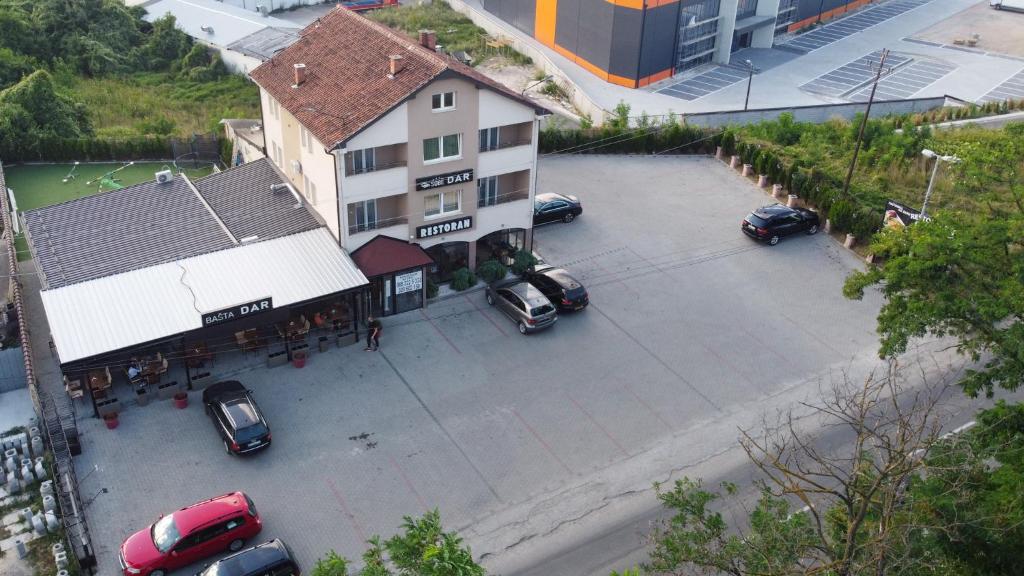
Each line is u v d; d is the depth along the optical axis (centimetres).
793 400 3828
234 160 5731
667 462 3438
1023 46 9419
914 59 8931
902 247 3325
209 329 3619
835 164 6022
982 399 3822
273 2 9875
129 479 3212
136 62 8031
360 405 3666
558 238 5062
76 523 2981
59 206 4469
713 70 8369
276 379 3797
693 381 3928
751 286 4697
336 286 3912
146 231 4244
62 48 7819
